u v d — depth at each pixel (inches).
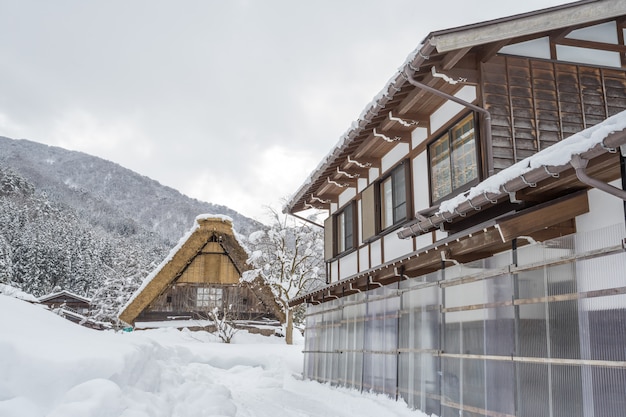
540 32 296.5
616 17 311.0
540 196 210.2
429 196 338.3
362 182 463.5
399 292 332.2
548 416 192.1
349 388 404.2
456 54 270.2
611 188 166.1
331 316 465.1
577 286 185.2
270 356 659.4
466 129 303.1
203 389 259.4
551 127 287.7
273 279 861.8
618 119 157.2
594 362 174.4
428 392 285.9
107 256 1987.0
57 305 1122.7
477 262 248.5
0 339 151.5
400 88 302.2
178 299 874.1
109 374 170.4
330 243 538.9
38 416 135.0
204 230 864.3
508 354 219.1
